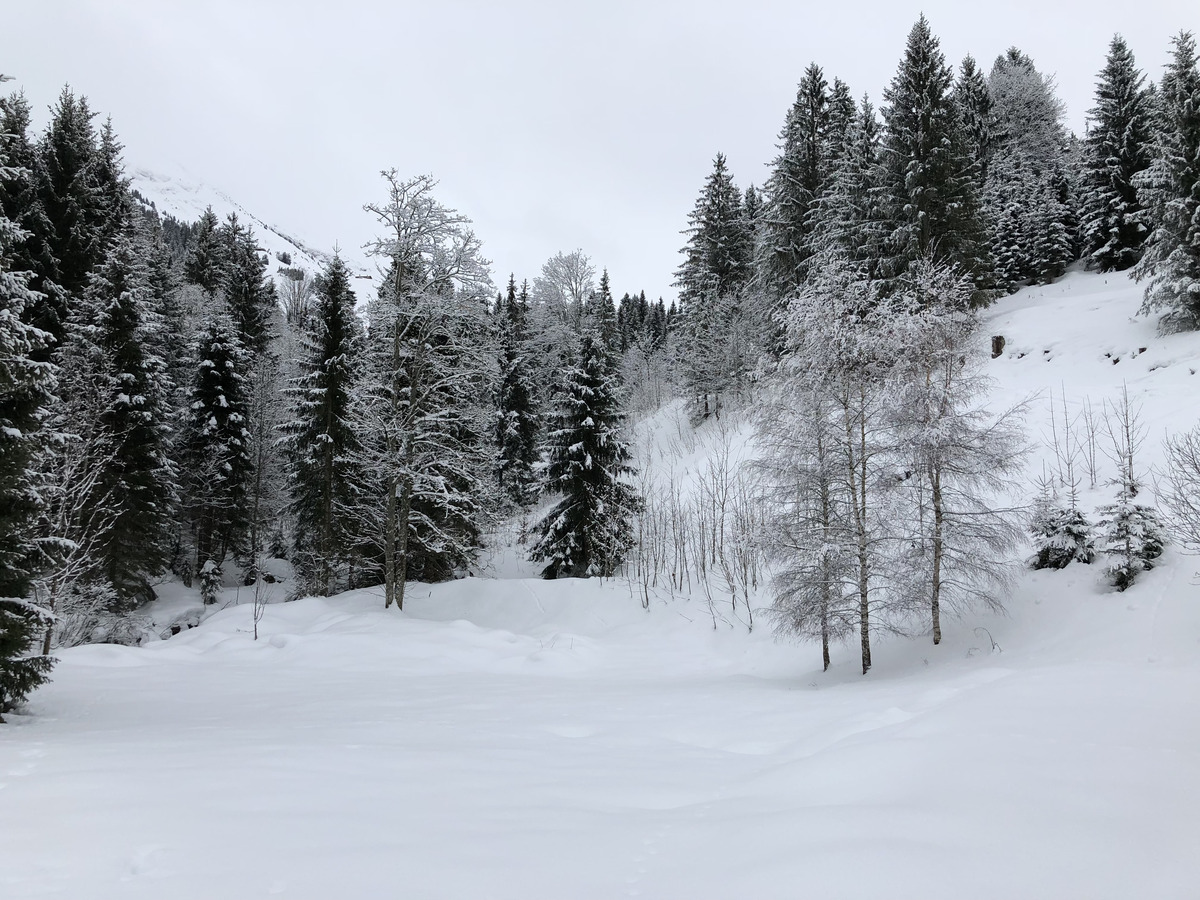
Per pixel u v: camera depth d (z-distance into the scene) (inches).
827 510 593.3
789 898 131.9
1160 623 478.9
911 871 139.6
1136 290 1198.9
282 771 233.6
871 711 353.7
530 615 891.4
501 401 1460.4
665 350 2336.4
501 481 1427.2
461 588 963.3
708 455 1233.4
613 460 1010.7
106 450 878.4
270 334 1624.0
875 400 596.4
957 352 607.8
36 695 450.6
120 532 904.3
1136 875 135.8
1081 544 594.6
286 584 1230.9
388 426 879.7
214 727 347.9
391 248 891.4
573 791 231.0
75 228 1151.6
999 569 572.7
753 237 1710.1
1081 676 343.3
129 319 975.6
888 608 585.3
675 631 804.0
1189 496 563.8
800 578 592.4
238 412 1227.2
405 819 185.9
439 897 133.7
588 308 2097.7
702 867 151.2
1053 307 1246.9
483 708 440.8
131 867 144.3
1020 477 739.4
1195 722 245.9
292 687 523.8
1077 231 1717.5
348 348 1026.1
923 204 1133.1
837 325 597.0
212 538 1213.1
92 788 203.0
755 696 482.3
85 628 825.5
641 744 335.3
